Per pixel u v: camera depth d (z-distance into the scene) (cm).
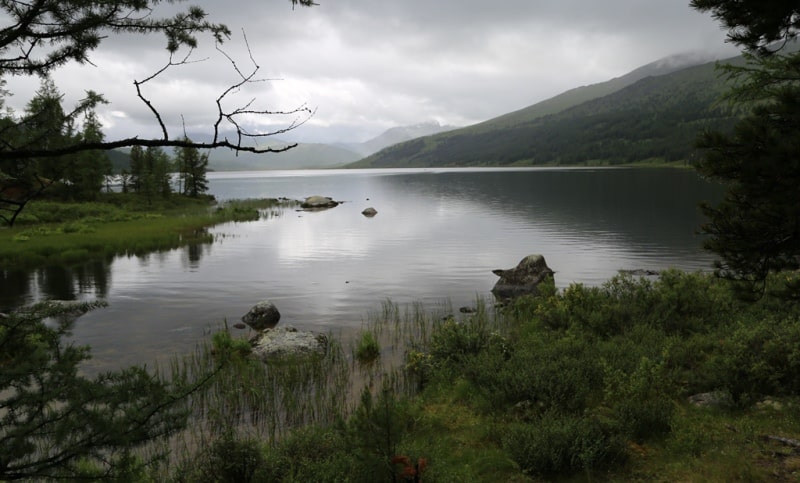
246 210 6294
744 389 923
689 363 1122
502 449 808
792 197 679
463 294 2289
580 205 6619
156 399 435
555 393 936
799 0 680
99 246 3581
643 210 5831
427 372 1256
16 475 372
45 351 403
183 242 3938
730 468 669
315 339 1546
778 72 761
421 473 664
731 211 805
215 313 1969
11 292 2320
